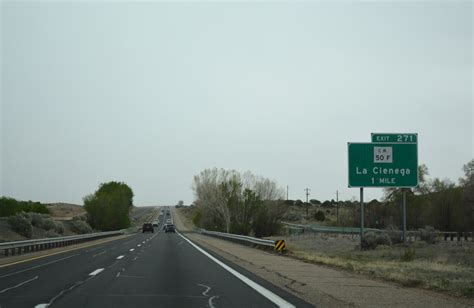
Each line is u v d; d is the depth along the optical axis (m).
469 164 70.88
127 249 38.91
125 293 13.95
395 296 13.84
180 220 187.25
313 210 173.38
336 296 13.75
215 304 12.20
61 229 72.12
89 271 20.48
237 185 93.50
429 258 34.22
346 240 62.00
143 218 199.50
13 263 24.67
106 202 100.94
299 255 31.55
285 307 11.81
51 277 18.09
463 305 12.39
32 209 100.44
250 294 13.99
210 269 21.89
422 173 86.12
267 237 77.44
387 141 37.31
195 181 111.75
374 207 91.50
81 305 11.84
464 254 37.44
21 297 13.06
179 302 12.46
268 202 87.56
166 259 27.92
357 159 37.16
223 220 97.25
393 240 48.88
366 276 19.83
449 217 78.56
